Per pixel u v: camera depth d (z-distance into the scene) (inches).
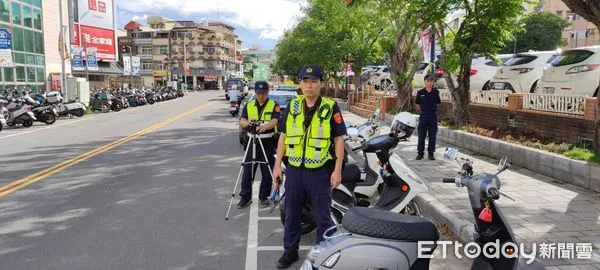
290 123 182.2
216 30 4094.5
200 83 3917.3
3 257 197.2
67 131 658.2
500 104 466.0
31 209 265.6
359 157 333.7
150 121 825.5
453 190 283.9
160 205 277.0
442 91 614.5
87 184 326.0
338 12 908.6
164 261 194.4
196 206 276.4
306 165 179.9
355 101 1066.1
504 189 278.8
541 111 394.6
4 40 886.4
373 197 239.9
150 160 422.6
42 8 1282.0
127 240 218.2
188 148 498.3
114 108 1093.1
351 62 1165.7
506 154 359.3
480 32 450.0
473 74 630.5
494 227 138.2
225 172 372.5
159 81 3858.3
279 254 205.2
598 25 290.2
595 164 275.6
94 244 212.5
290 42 1897.1
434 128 381.7
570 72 394.9
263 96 277.7
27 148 490.9
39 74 1268.5
